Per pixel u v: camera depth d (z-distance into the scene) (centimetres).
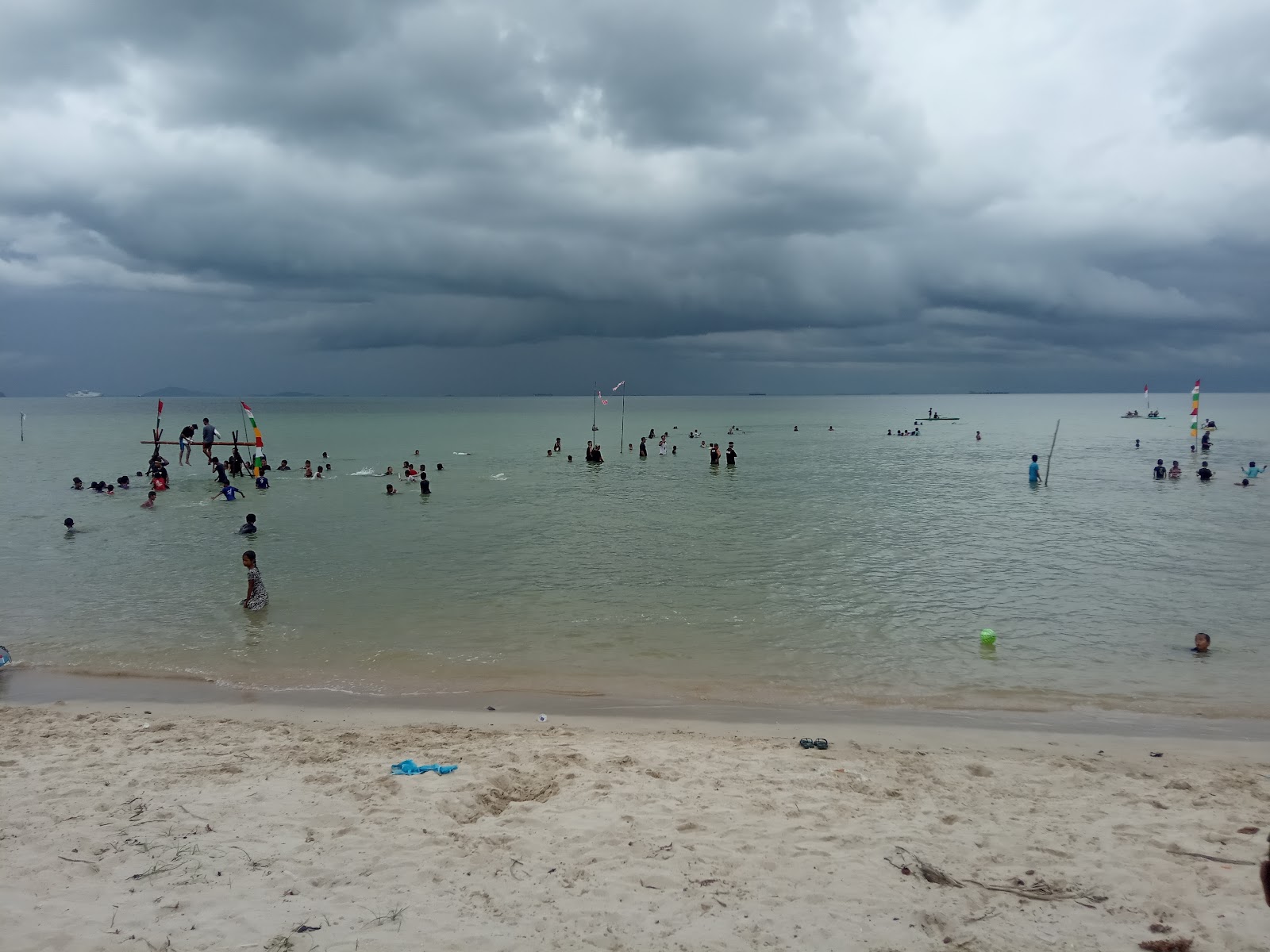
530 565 1988
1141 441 7019
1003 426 10588
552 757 883
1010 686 1150
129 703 1088
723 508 3044
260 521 2722
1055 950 533
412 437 8338
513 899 591
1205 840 695
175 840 679
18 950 519
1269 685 1146
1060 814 750
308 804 754
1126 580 1792
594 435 8306
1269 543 2217
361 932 545
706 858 656
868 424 11544
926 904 589
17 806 749
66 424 11194
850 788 809
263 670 1223
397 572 1906
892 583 1780
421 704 1088
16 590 1723
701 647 1332
